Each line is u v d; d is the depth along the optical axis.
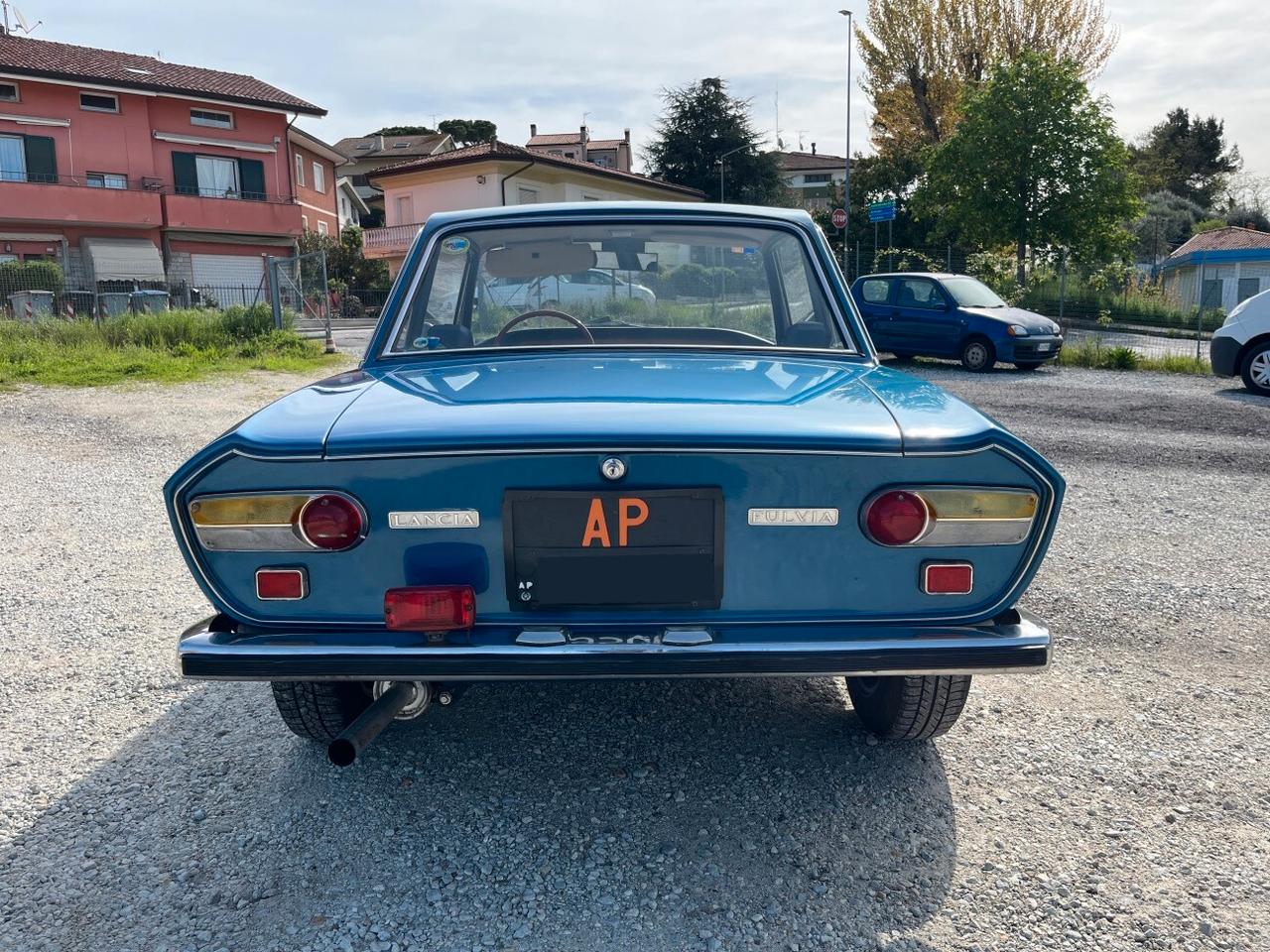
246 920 2.13
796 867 2.32
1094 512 6.17
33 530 5.70
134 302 24.55
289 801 2.63
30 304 22.98
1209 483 7.08
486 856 2.37
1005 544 2.11
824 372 2.69
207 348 15.94
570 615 2.10
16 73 29.95
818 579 2.10
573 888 2.24
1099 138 22.89
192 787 2.72
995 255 24.83
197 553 2.10
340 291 36.03
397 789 2.69
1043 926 2.12
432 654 2.02
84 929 2.11
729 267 3.08
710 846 2.41
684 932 2.09
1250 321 12.36
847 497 2.07
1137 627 4.05
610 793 2.66
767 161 50.47
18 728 3.11
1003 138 23.19
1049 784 2.73
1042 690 3.40
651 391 2.37
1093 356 16.23
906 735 2.83
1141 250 39.75
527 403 2.25
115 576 4.77
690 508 2.07
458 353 2.90
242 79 37.16
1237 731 3.08
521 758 2.87
